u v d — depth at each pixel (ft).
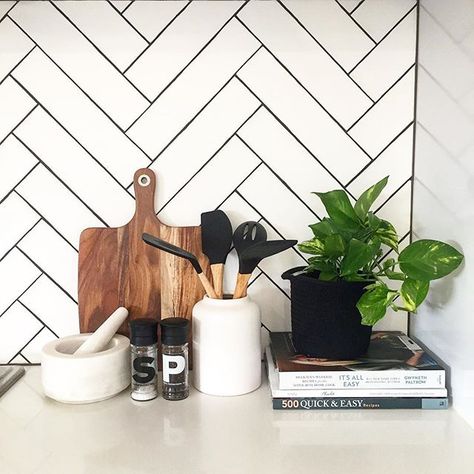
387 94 3.65
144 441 2.73
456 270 3.01
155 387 3.23
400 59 3.63
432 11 3.34
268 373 3.44
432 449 2.65
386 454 2.60
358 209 3.32
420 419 2.95
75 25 3.58
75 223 3.68
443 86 3.18
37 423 2.93
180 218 3.69
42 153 3.64
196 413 3.03
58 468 2.49
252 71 3.63
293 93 3.64
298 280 3.21
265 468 2.48
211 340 3.20
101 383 3.14
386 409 3.06
